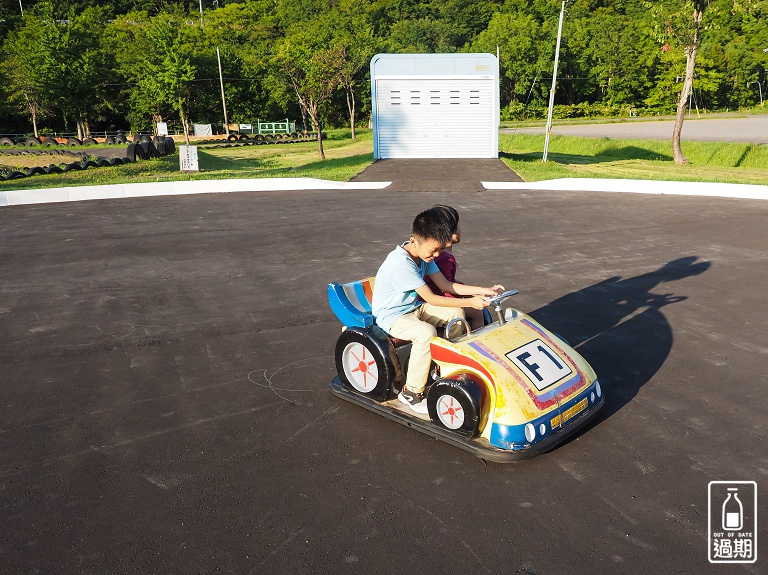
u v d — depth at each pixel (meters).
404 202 14.64
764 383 5.18
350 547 3.26
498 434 3.89
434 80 24.12
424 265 4.50
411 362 4.32
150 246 10.44
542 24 87.25
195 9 118.69
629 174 20.27
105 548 3.27
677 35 24.30
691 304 7.23
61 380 5.30
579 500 3.64
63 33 50.38
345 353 4.72
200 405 4.84
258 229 11.73
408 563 3.14
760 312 6.96
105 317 6.91
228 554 3.21
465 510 3.55
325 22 84.88
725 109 75.50
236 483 3.83
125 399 4.95
